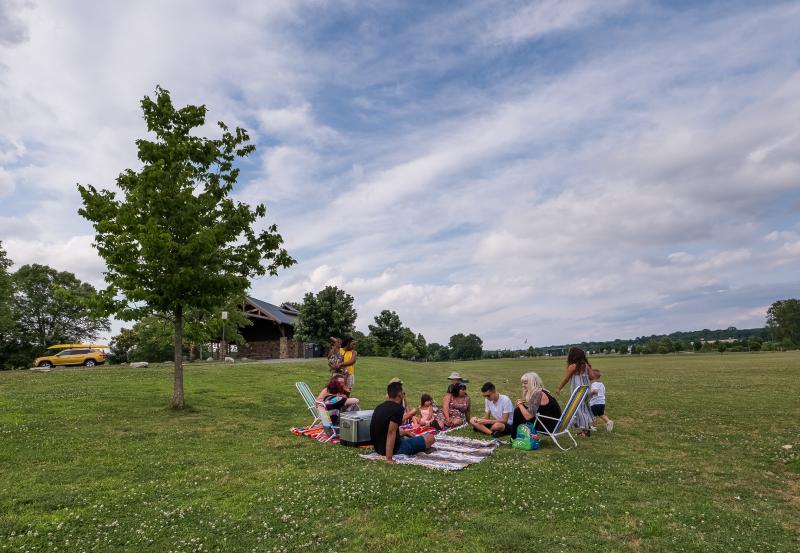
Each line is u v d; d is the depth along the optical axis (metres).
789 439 10.20
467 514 5.76
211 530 5.35
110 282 14.05
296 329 57.12
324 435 10.67
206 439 10.23
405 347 84.94
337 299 58.28
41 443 9.34
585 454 9.03
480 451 9.12
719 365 41.22
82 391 16.03
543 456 8.86
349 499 6.25
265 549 4.89
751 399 16.98
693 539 4.98
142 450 9.12
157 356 55.59
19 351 62.97
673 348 104.25
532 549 4.79
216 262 15.20
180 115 15.69
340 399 10.83
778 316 131.25
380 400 17.83
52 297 65.00
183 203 14.19
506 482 6.98
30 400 13.90
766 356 60.22
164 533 5.30
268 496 6.42
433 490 6.54
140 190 14.03
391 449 8.41
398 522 5.52
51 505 6.16
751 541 4.94
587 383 11.08
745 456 8.86
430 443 9.15
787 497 6.52
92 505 6.16
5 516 5.78
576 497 6.30
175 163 14.98
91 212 14.05
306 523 5.50
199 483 7.13
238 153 16.53
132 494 6.59
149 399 15.21
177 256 13.95
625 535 5.13
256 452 9.14
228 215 15.66
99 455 8.70
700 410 14.62
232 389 18.55
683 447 9.67
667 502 6.17
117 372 22.94
